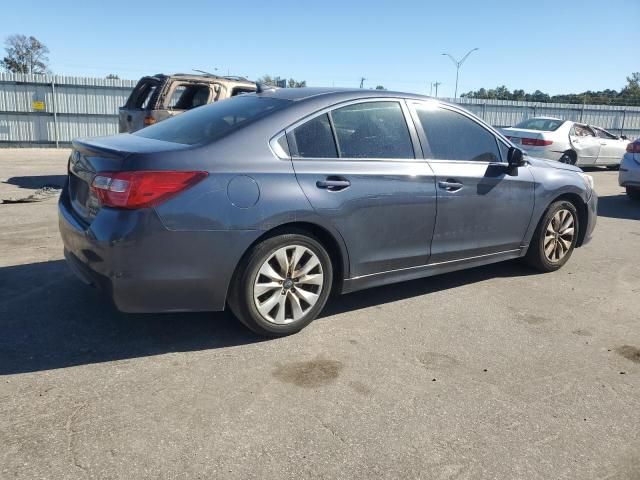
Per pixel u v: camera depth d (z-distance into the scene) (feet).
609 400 10.27
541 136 45.57
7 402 9.23
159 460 7.98
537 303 15.21
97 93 68.08
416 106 14.24
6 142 64.85
